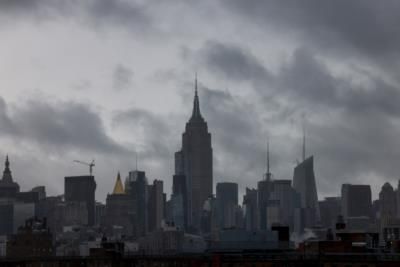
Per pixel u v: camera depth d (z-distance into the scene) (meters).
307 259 159.38
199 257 183.75
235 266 168.25
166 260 193.50
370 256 153.88
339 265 153.88
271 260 164.12
